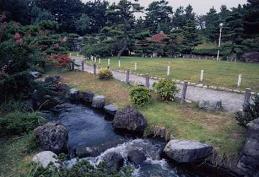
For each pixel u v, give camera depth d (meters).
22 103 11.41
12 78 10.48
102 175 4.54
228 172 7.84
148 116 11.46
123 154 8.88
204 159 8.39
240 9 40.78
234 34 34.22
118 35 34.34
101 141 10.29
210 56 41.94
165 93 12.76
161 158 8.92
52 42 21.25
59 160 5.54
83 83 18.61
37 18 39.00
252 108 9.16
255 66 26.09
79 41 46.72
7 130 8.82
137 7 33.25
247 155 7.39
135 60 31.66
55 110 14.43
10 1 33.44
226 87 15.48
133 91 13.10
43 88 13.02
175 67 24.42
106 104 14.34
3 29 11.77
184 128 10.02
